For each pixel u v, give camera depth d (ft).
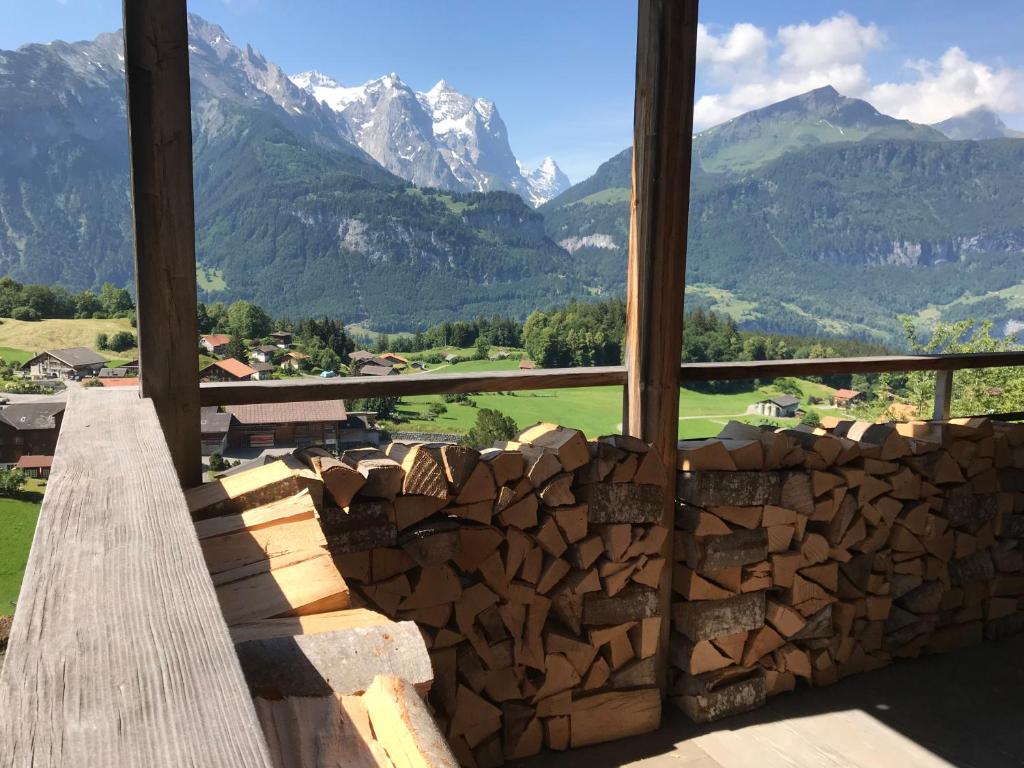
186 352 7.42
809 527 11.49
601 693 9.94
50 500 3.58
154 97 6.91
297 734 2.61
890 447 11.79
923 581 12.51
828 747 9.82
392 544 8.33
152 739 1.72
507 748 9.46
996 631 13.28
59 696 1.88
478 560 8.99
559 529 9.48
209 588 2.57
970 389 45.62
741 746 9.84
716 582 10.50
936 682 11.65
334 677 3.02
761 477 10.55
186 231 7.23
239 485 6.69
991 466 12.98
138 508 3.47
